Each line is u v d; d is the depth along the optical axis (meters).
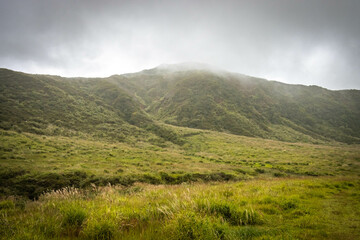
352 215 7.21
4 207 8.45
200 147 66.56
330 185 14.84
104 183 21.02
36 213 6.29
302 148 71.25
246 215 6.07
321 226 5.93
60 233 4.72
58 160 29.94
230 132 109.50
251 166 37.06
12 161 26.17
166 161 38.50
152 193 11.23
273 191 11.73
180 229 4.36
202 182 22.67
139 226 5.23
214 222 5.30
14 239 4.16
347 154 56.81
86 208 6.52
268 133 117.31
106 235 4.55
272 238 4.74
